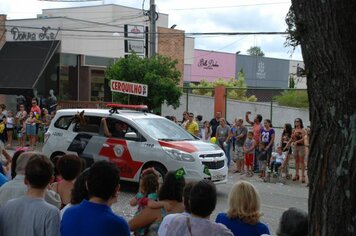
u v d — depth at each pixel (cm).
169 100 2270
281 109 2619
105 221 370
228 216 450
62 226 381
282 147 1580
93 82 3077
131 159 1259
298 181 1562
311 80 301
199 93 3356
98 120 1343
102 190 376
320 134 298
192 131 1783
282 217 412
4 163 748
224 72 5909
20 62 2877
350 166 287
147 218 507
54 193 495
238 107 2742
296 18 305
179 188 504
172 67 2336
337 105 289
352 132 286
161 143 1235
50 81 2884
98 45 3070
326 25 288
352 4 285
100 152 1304
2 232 395
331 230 291
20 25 3033
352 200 287
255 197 447
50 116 2389
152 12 2394
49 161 405
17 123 2402
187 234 385
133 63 2236
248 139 1642
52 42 2881
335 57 287
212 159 1234
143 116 1333
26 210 390
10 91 2786
